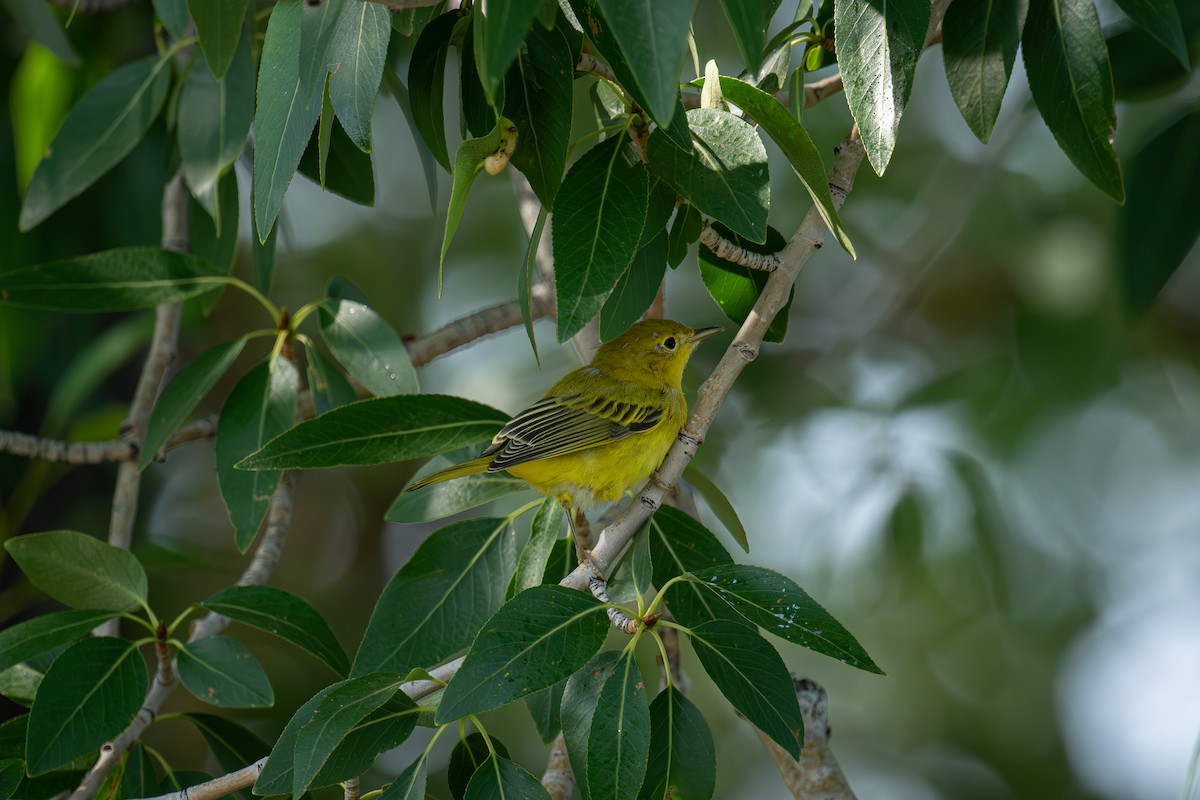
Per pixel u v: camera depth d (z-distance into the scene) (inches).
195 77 372.5
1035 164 629.6
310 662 599.8
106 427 515.8
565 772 339.0
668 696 258.4
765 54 323.0
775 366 639.1
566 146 247.4
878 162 246.7
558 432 349.4
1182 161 396.5
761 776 602.2
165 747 607.8
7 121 516.7
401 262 695.1
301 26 244.1
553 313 421.4
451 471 336.8
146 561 454.0
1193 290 635.5
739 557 592.4
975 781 608.4
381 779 563.2
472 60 254.2
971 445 597.6
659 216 275.9
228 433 343.9
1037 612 607.8
